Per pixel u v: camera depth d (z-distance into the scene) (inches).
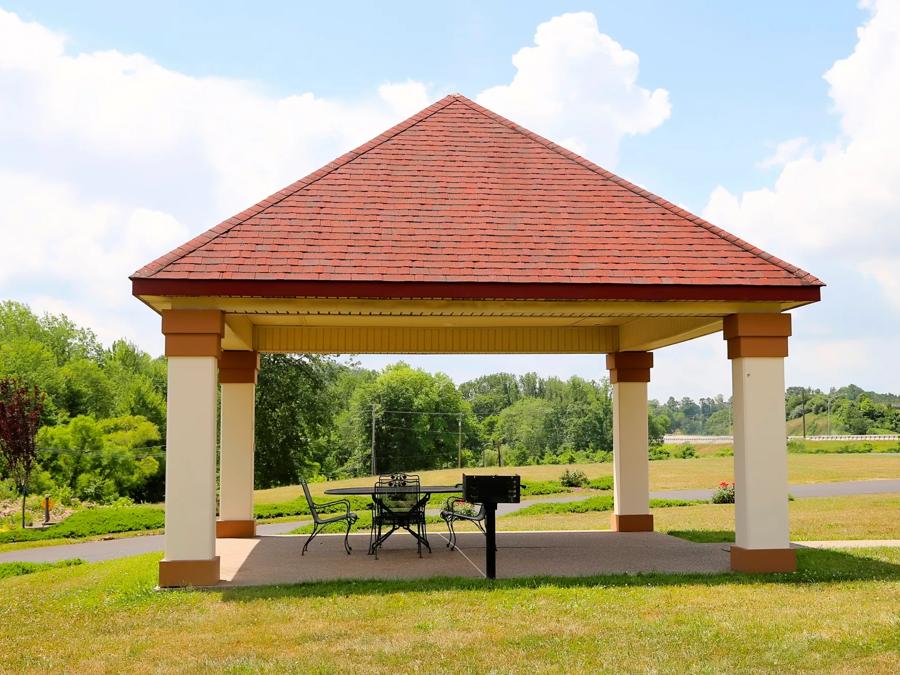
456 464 2881.4
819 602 324.8
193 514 370.6
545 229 423.5
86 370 2037.4
